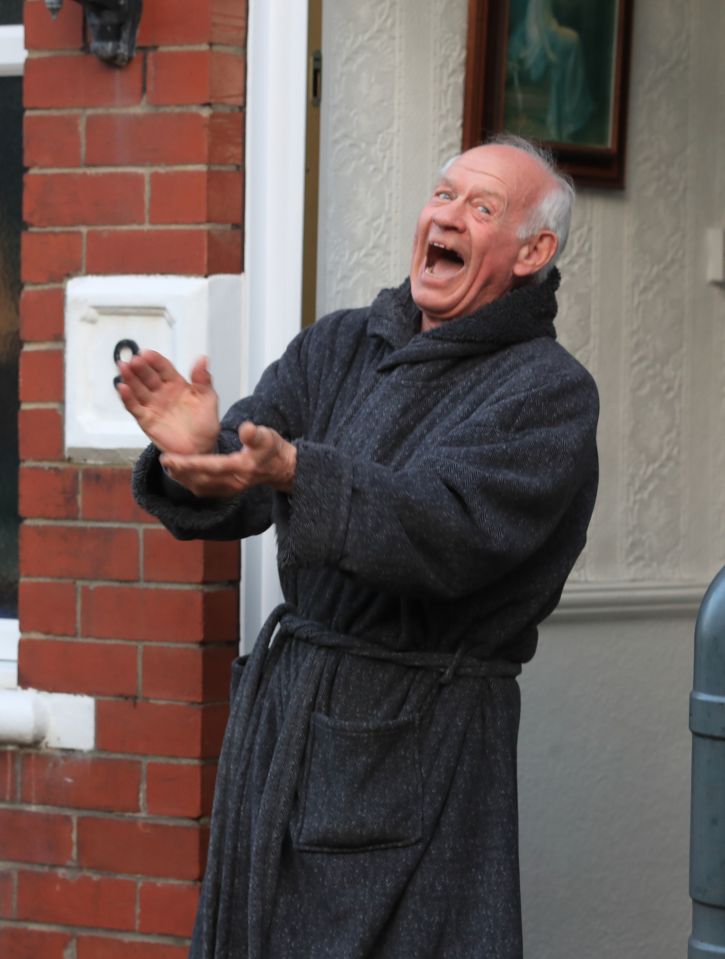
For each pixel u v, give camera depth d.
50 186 10.24
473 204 8.06
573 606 11.97
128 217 10.09
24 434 10.31
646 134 12.28
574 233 11.96
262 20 10.12
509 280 8.17
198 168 9.95
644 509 12.45
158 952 10.10
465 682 7.91
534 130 11.62
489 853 7.81
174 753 10.03
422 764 7.75
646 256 12.34
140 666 10.09
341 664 7.85
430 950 7.62
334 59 10.62
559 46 11.69
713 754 7.68
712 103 12.61
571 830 12.10
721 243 12.63
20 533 10.32
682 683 12.65
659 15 12.27
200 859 10.02
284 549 7.16
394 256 11.02
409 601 7.84
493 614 7.98
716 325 12.75
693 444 12.68
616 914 12.35
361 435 7.91
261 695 8.13
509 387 7.73
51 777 10.26
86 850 10.21
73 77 10.17
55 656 10.24
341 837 7.55
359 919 7.53
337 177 10.69
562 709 12.04
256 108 10.13
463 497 7.18
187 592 9.99
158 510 7.67
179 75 9.98
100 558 10.15
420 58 11.06
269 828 7.68
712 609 7.68
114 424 10.13
